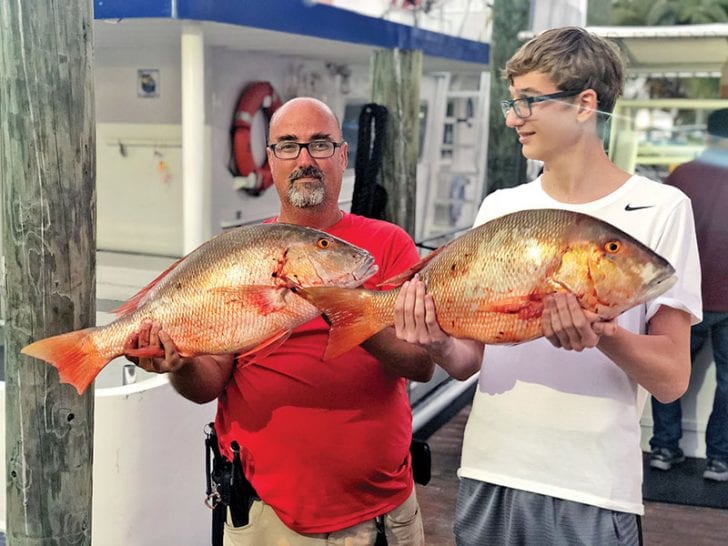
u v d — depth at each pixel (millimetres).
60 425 2535
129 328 2010
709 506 3924
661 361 1775
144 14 3631
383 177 4660
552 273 1638
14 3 2326
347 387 2250
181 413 3389
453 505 4094
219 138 4996
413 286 1753
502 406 1998
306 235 1996
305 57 5707
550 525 1945
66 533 2604
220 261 1991
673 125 3877
